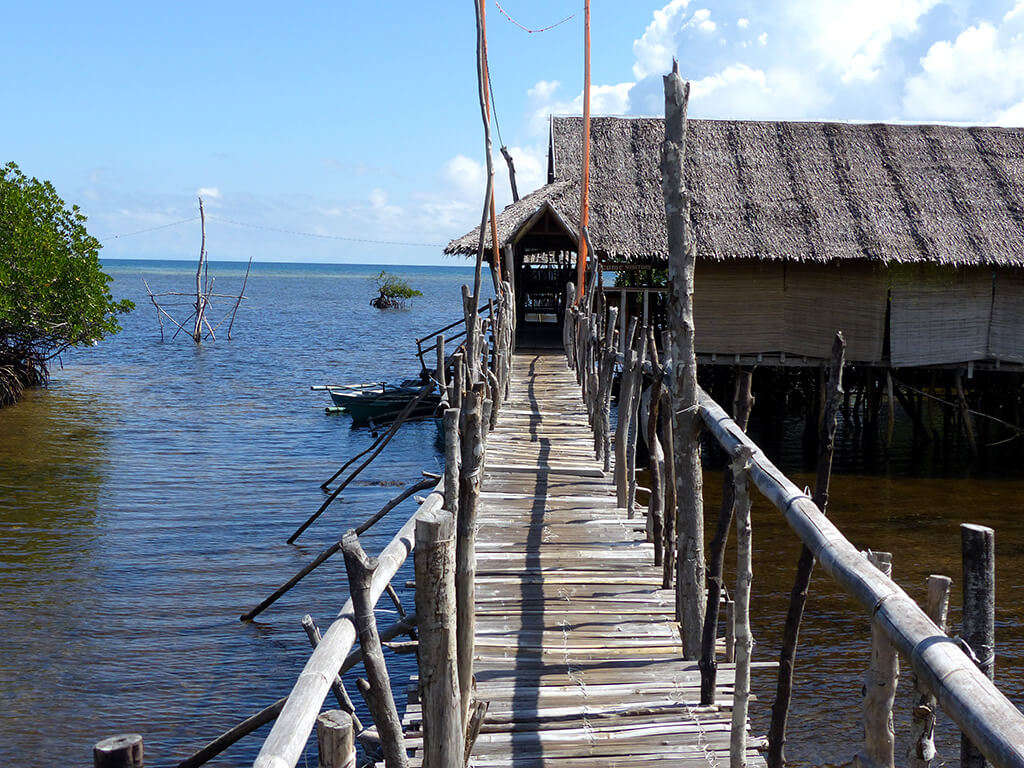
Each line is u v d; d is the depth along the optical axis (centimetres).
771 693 891
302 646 1005
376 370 3753
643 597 638
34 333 2864
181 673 931
